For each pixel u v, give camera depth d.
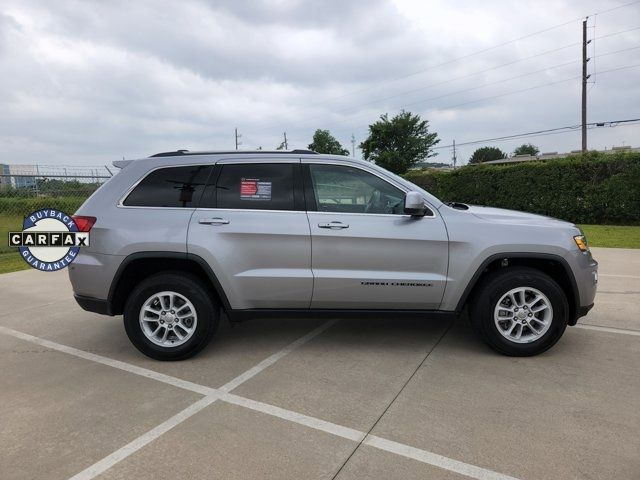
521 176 19.00
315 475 2.61
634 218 16.48
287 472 2.63
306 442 2.94
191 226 4.17
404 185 4.29
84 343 4.83
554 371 3.94
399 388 3.67
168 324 4.25
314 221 4.18
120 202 4.29
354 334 4.96
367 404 3.42
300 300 4.24
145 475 2.62
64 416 3.29
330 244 4.16
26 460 2.77
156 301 4.27
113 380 3.90
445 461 2.72
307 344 4.68
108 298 4.23
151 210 4.25
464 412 3.28
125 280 4.32
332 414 3.28
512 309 4.21
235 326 5.27
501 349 4.23
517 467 2.65
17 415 3.31
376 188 4.30
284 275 4.18
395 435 3.00
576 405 3.35
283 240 4.16
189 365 4.20
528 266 4.35
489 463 2.69
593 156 17.38
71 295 6.88
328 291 4.20
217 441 2.96
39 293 7.00
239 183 4.30
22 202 11.30
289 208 4.24
